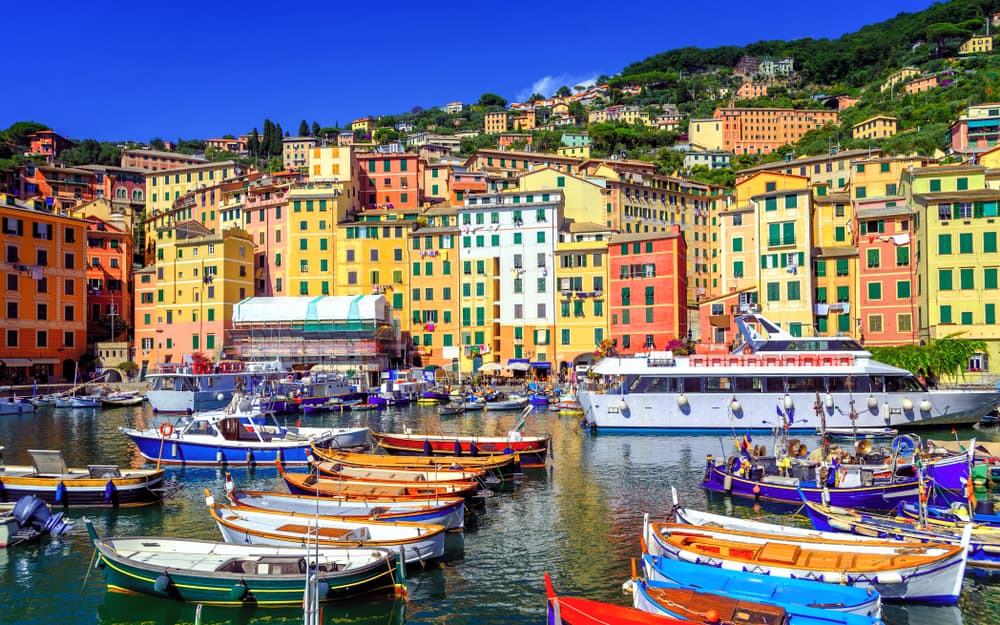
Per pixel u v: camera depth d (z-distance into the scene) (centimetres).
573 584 2556
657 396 5941
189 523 3284
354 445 4838
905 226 7906
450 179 13775
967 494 3072
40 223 10275
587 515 3422
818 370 5691
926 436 5491
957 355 6894
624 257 9944
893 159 9788
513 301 10594
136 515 3419
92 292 12138
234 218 12569
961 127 14538
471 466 3956
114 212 13925
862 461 3788
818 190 10781
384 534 2700
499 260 10725
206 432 4825
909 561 2239
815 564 2295
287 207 11394
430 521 2942
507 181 13675
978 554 2550
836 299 8400
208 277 10800
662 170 18062
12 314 9850
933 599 2245
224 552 2503
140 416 7844
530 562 2780
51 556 2853
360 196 13075
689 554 2372
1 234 9769
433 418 7475
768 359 5784
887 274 7950
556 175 12400
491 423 6950
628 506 3575
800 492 3194
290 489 3500
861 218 8069
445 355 10850
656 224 13200
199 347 10794
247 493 3078
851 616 1917
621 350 9862
